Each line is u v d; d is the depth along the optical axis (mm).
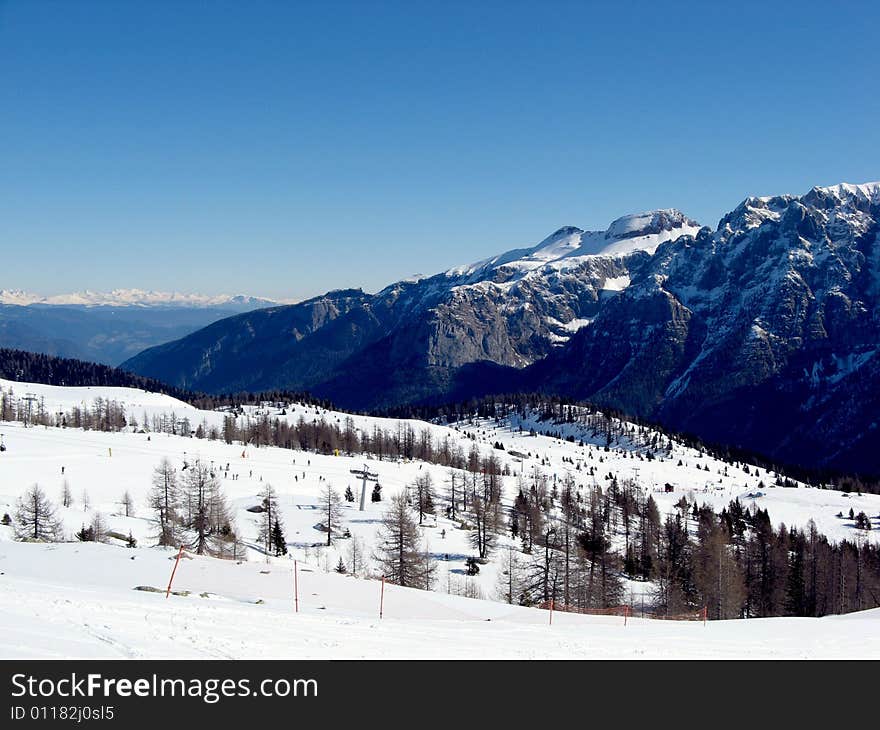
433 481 183625
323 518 125812
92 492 129750
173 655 24047
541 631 37031
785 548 117062
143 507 123562
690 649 34125
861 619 48500
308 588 49219
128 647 23984
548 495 185250
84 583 40594
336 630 31156
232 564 53969
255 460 182875
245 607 35281
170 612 30125
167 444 192750
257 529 115812
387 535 114750
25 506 90438
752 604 104250
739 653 34031
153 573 46438
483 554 111875
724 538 108312
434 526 132000
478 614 47969
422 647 29625
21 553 49469
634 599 97625
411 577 83312
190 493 110125
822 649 35812
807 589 104688
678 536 125500
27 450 161125
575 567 91062
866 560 118000
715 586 93562
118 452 170375
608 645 33906
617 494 183250
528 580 89188
